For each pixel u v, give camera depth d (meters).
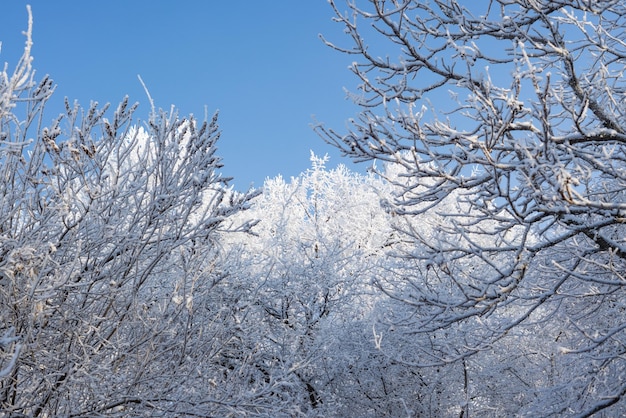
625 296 6.78
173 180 5.63
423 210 5.49
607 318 7.31
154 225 5.70
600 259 6.87
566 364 6.58
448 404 10.36
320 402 10.05
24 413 4.79
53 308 4.58
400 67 5.82
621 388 5.22
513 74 4.34
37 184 5.05
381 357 9.80
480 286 5.47
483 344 5.77
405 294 5.84
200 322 5.70
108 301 5.32
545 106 4.27
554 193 4.52
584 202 4.31
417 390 10.41
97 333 4.90
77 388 5.02
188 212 5.61
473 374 10.32
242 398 5.41
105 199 5.39
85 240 5.27
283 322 10.03
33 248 4.18
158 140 5.50
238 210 5.88
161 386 5.19
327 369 10.04
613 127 5.32
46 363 4.88
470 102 5.16
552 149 4.44
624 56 5.66
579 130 4.87
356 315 11.22
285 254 11.71
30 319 4.21
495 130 4.82
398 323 5.81
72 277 5.08
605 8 5.53
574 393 6.49
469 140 4.62
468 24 5.84
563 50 5.04
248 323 7.20
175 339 5.38
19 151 4.84
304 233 13.97
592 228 5.13
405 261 9.91
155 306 5.76
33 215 4.77
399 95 5.73
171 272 6.34
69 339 5.00
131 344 5.20
